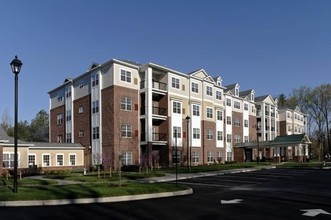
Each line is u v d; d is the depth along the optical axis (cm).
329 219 1030
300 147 6988
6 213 1155
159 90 4331
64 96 4941
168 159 4309
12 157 3525
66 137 4794
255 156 6303
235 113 6156
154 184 1858
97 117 4159
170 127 4403
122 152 3938
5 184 2080
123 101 4041
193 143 4750
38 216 1101
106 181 2245
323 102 8025
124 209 1224
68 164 4122
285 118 7862
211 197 1545
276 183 2253
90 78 4369
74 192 1477
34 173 3512
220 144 5394
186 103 4716
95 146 4147
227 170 3466
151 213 1139
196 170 3441
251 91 6888
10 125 7688
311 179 2558
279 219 1030
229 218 1046
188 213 1135
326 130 8206
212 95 5225
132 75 4200
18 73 1587
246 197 1534
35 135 8150
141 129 4250
